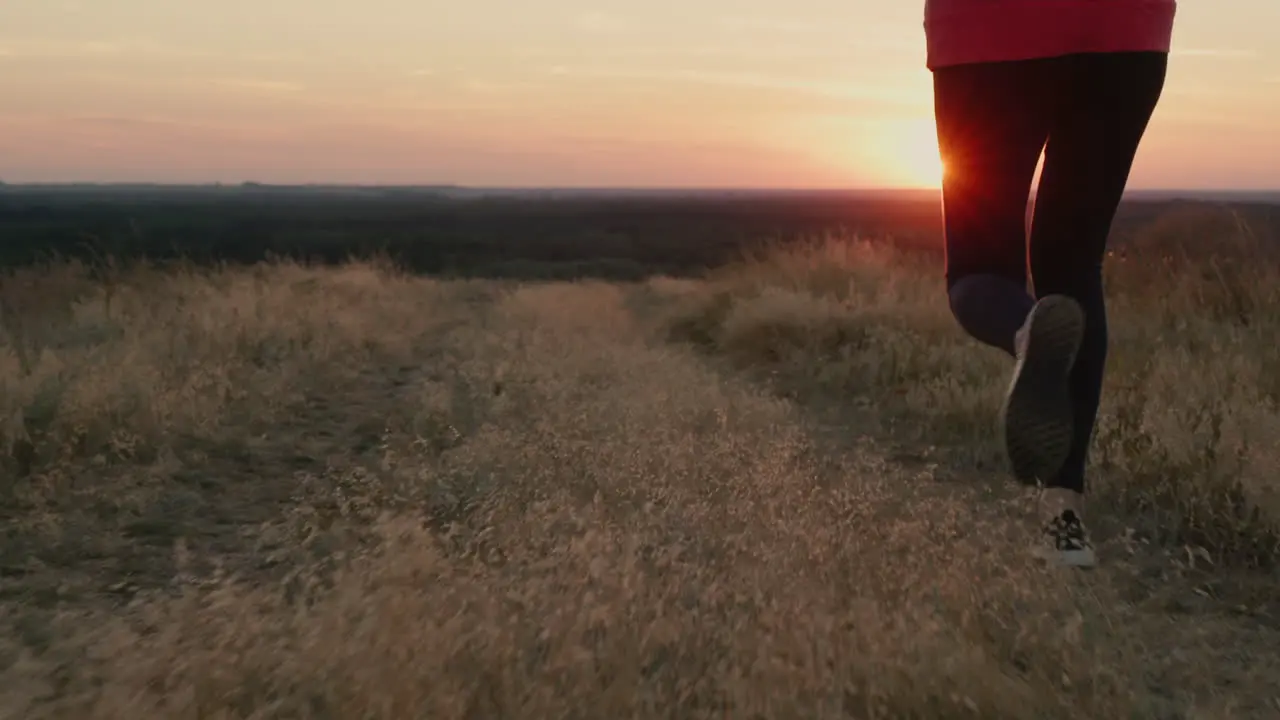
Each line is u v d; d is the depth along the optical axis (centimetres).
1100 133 330
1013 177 343
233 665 255
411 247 5200
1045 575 319
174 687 247
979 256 347
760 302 957
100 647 265
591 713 239
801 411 639
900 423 604
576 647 257
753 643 270
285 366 731
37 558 367
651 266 4556
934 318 867
